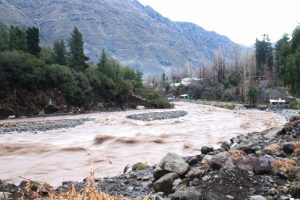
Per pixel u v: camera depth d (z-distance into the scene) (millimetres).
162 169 11906
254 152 14539
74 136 37688
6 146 30422
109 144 30781
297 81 71062
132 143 31062
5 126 48750
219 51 162250
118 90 98938
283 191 8961
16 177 18938
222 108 94312
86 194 5391
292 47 93688
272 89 115875
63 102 82250
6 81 72938
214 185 9062
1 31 92312
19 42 90375
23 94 75688
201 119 57781
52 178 18453
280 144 15219
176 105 111625
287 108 89500
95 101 92750
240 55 179250
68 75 84438
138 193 11430
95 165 21453
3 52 76688
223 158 10898
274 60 140750
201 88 150625
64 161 23359
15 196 9656
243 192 8805
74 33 102062
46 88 80625
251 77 134750
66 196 5637
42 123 52344
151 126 47344
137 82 114562
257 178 9719
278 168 10781
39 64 79500
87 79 90625
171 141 31969
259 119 56875
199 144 29594
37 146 30266
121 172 18938
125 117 64188
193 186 9289
